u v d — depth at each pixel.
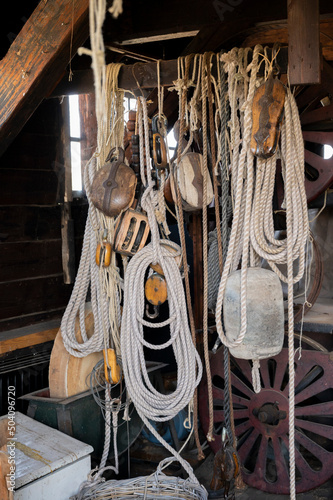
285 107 2.03
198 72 2.40
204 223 2.40
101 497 2.37
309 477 2.90
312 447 2.90
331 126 3.22
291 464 1.97
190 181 2.52
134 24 3.39
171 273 2.46
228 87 2.28
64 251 3.59
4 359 3.06
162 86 2.54
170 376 3.80
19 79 2.21
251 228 2.08
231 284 2.04
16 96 2.23
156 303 2.50
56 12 2.12
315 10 1.99
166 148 2.49
